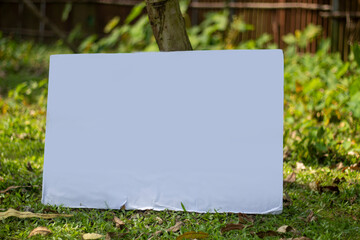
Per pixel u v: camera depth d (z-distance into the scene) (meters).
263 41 7.40
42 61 8.12
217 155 2.08
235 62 2.07
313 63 5.88
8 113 4.60
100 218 2.07
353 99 3.57
